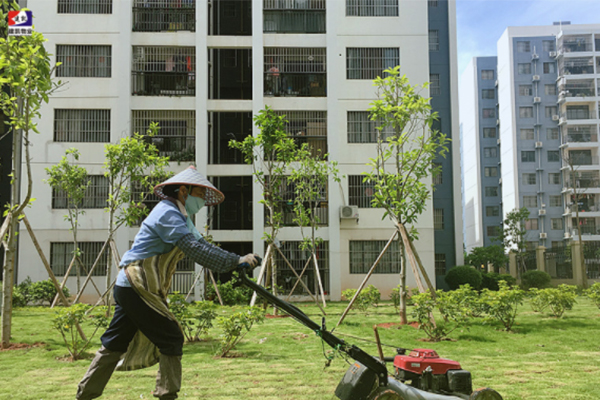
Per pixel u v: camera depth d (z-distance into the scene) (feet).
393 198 32.53
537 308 42.01
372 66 67.67
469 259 118.52
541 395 15.03
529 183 154.61
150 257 10.25
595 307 45.98
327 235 64.85
